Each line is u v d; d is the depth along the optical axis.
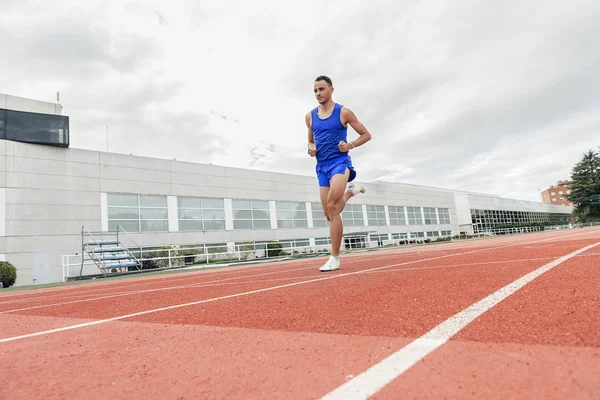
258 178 25.44
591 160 63.22
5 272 13.79
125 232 18.91
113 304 3.13
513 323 1.23
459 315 1.42
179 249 20.36
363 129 4.17
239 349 1.30
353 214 32.28
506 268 2.80
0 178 16.09
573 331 1.07
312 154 4.34
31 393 1.03
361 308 1.79
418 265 3.88
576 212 65.50
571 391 0.70
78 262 17.36
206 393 0.91
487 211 52.03
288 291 2.72
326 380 0.90
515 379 0.79
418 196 39.59
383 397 0.76
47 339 1.80
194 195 21.92
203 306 2.42
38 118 17.20
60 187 17.45
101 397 0.95
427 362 0.95
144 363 1.24
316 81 4.12
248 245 23.84
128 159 19.62
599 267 2.34
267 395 0.85
